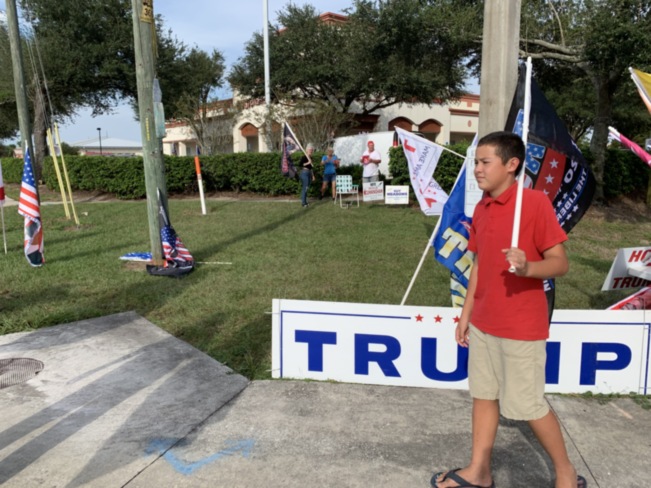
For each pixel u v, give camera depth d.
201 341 4.75
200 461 2.96
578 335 3.72
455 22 11.74
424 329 3.82
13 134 36.53
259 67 25.73
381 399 3.70
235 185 17.22
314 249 8.44
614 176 13.50
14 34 11.09
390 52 13.98
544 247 2.35
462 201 3.89
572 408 3.57
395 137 16.42
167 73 23.19
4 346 4.62
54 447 3.08
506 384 2.46
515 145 2.40
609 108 12.73
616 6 9.72
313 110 21.73
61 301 5.84
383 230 10.15
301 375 4.03
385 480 2.80
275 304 3.96
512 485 2.76
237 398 3.70
